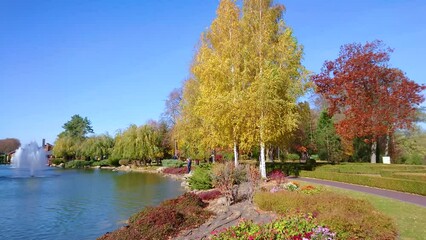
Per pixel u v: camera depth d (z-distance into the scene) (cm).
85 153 7794
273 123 2317
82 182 3500
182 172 4334
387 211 1245
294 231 775
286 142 2716
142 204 2083
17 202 2194
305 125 4278
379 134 3375
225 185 1628
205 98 2592
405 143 4653
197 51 3416
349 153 3900
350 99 3406
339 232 815
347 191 1766
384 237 836
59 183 3409
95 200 2248
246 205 1526
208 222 1358
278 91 2417
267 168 3014
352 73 3372
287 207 1210
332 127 3772
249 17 2558
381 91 3328
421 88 3294
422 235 929
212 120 2444
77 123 11875
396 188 1806
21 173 5053
